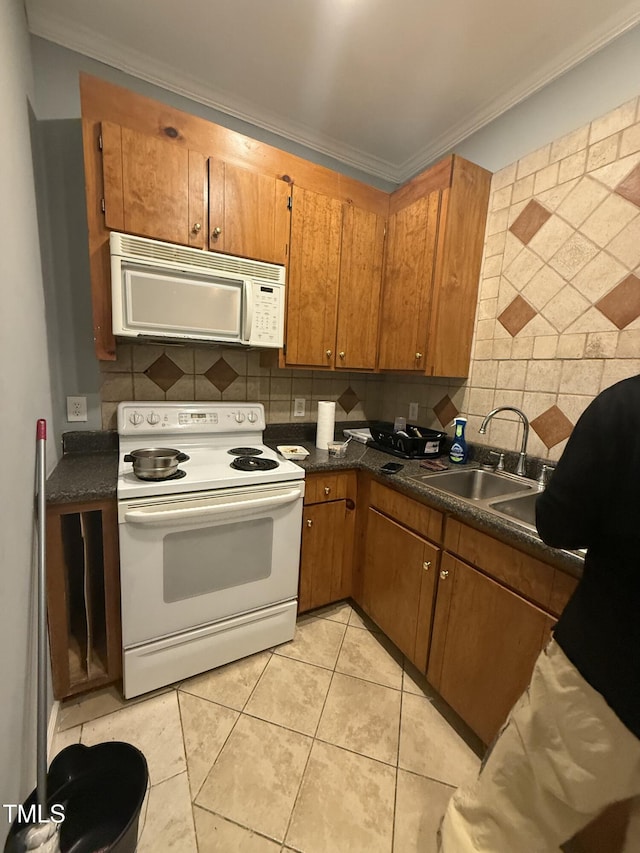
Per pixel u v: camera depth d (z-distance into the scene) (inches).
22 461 38.2
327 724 51.8
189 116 56.7
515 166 65.0
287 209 66.0
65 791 35.7
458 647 50.3
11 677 32.0
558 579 38.1
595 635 27.6
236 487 56.1
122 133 51.7
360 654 64.9
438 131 76.5
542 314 61.4
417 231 71.0
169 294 56.1
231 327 62.2
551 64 57.9
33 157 53.6
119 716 51.3
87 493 47.6
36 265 50.3
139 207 53.7
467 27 52.8
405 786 44.4
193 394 74.6
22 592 36.5
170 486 51.0
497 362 69.0
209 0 50.5
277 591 63.4
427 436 74.9
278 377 84.2
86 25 55.5
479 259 70.9
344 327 76.5
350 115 72.9
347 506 72.5
